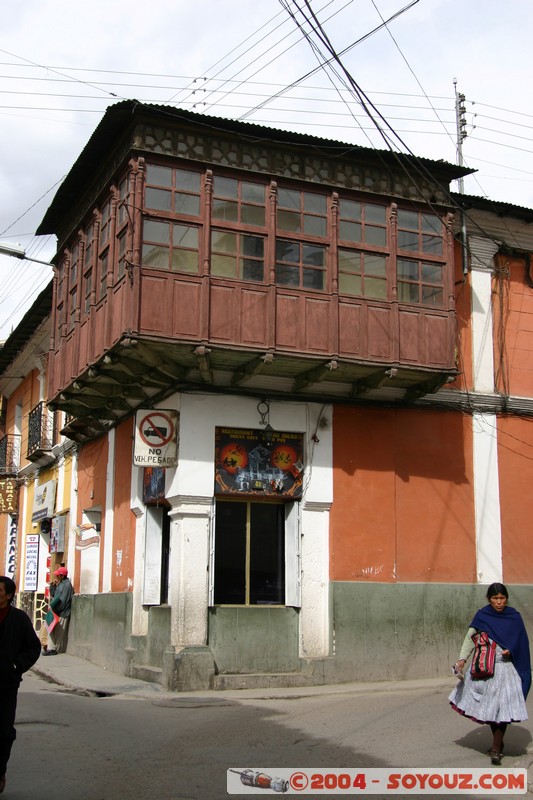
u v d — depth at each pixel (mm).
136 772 7770
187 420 13602
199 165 13328
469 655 8547
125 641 15422
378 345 13758
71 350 15461
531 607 15555
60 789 7191
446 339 14336
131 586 15508
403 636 14414
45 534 25344
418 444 15242
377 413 15016
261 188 13656
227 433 13914
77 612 19125
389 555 14609
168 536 15117
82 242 15414
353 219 14133
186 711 11164
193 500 13438
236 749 8695
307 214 13859
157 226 12906
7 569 29203
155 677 13617
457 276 16188
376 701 11953
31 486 27297
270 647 13656
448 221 14844
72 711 11172
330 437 14531
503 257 16797
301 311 13367
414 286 14398
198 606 13258
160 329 12547
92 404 15789
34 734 9523
